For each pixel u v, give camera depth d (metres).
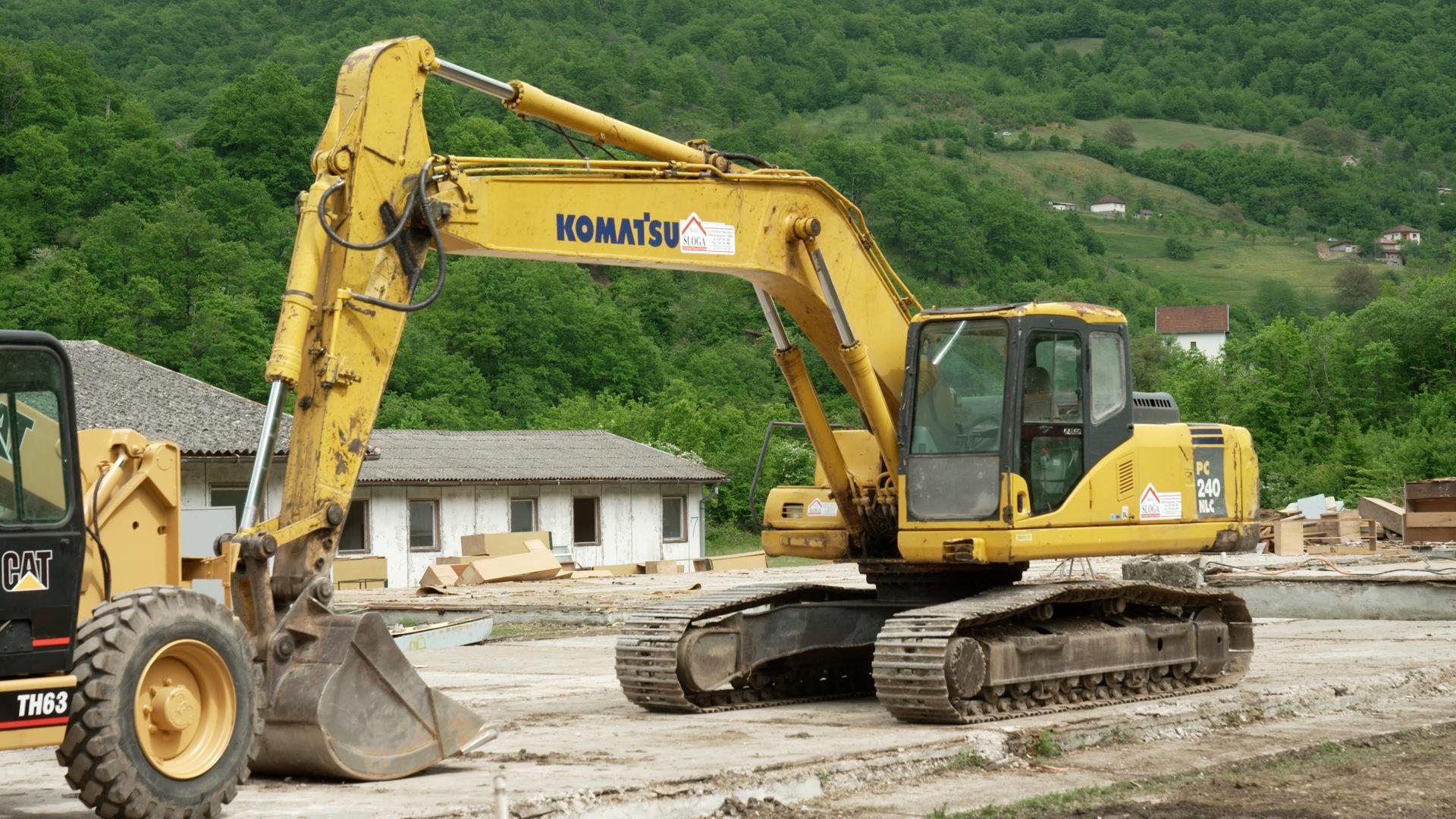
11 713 6.78
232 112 100.56
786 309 11.77
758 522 12.84
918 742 9.66
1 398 7.04
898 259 152.62
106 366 31.78
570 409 72.25
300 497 8.65
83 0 189.00
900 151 169.38
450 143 101.50
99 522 7.87
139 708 7.08
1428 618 21.20
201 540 17.52
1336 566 26.19
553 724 11.07
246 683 7.55
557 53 189.88
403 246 9.04
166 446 8.28
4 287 69.75
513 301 83.56
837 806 8.23
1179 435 12.22
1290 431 62.28
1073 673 11.45
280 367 8.38
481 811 7.31
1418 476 50.75
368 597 27.00
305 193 8.80
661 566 36.94
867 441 12.30
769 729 10.62
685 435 64.25
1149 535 11.87
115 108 107.81
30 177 85.81
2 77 96.31
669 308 100.12
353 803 7.64
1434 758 9.84
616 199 10.13
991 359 11.33
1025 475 11.16
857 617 12.52
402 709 8.65
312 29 190.62
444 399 73.75
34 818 7.62
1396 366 65.12
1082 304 11.75
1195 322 154.75
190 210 79.88
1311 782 8.91
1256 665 14.80
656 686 11.54
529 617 22.98
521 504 38.84
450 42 193.00
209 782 7.26
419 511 36.62
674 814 7.87
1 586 6.87
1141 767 9.48
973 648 10.64
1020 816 7.95
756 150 167.25
